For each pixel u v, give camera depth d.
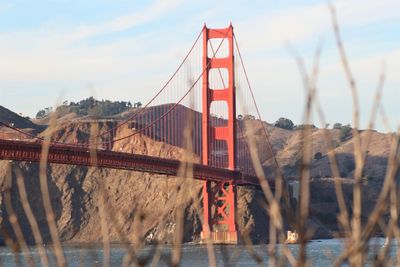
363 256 11.23
